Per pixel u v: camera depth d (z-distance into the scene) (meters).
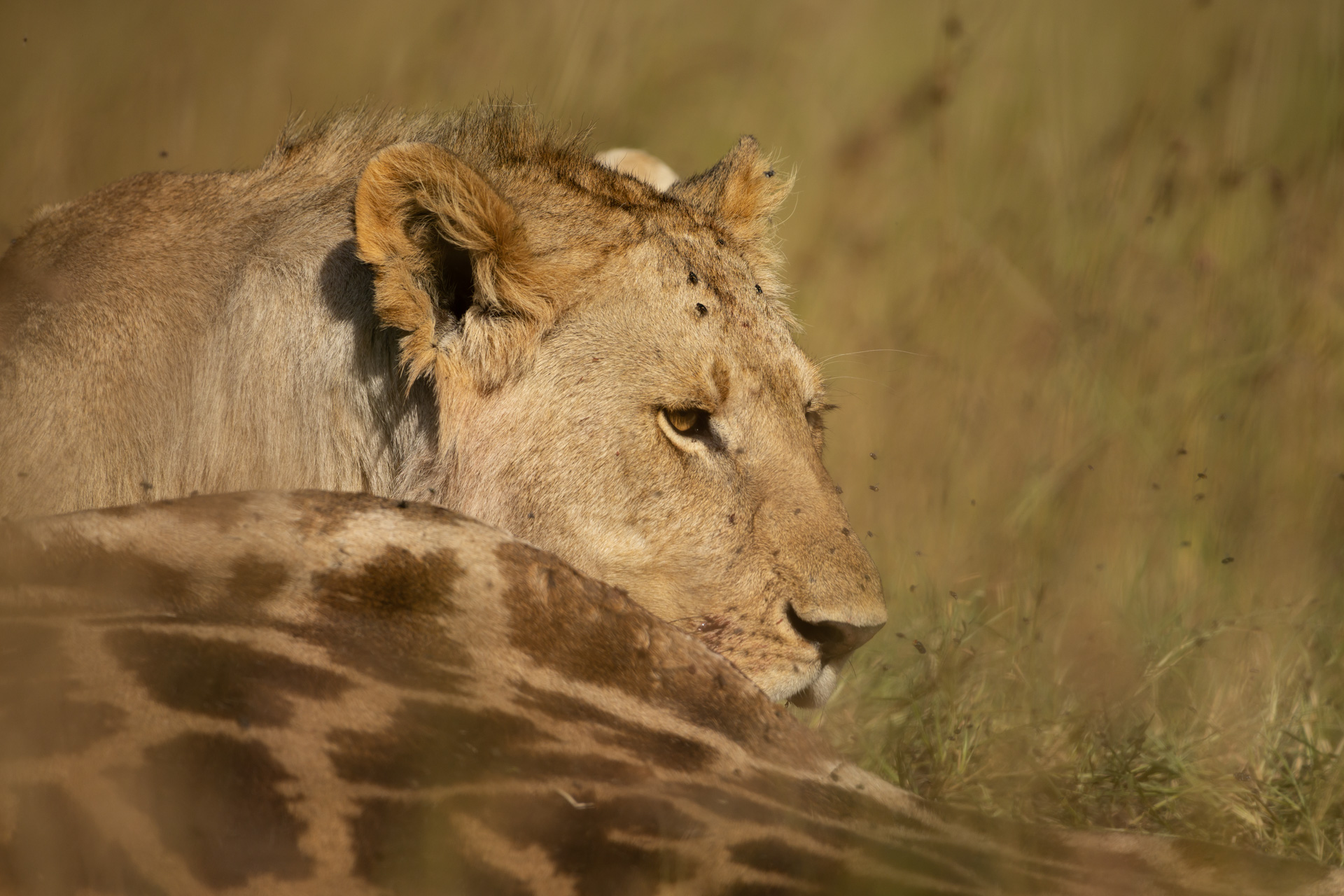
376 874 3.97
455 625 4.78
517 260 7.18
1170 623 9.18
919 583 10.16
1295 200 15.07
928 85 16.72
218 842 4.00
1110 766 7.54
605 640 4.88
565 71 16.97
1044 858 4.43
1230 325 13.70
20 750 4.10
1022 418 12.57
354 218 6.89
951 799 7.27
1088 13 19.33
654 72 18.12
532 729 4.46
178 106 16.17
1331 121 16.47
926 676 8.34
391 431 7.29
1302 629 9.02
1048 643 9.04
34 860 3.98
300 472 7.27
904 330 13.94
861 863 4.16
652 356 7.28
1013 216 15.75
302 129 8.55
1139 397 13.00
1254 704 8.22
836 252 15.49
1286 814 7.35
